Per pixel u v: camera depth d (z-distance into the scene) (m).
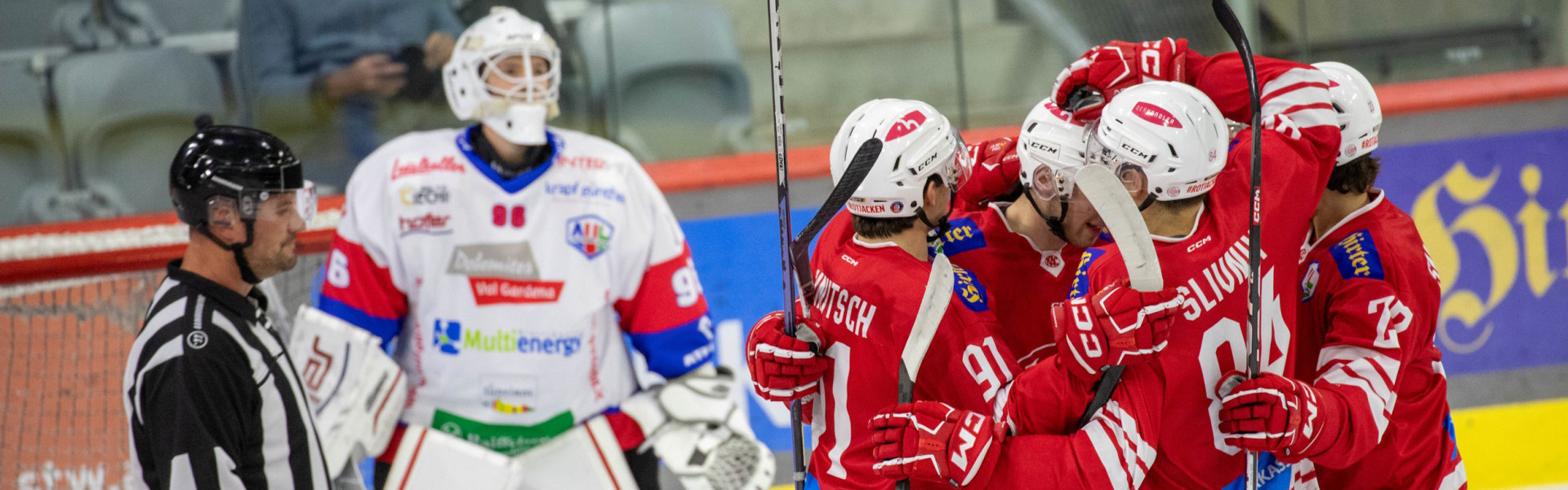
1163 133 3.48
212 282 4.29
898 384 3.56
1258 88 3.54
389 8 8.61
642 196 6.17
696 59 8.93
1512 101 8.63
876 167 3.62
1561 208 8.72
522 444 5.98
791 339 3.70
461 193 5.85
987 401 3.58
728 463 6.21
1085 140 3.75
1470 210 8.66
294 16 8.61
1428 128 8.63
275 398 4.39
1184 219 3.58
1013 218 4.20
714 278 8.41
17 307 8.00
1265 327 3.68
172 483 4.10
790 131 9.09
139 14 8.66
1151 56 4.01
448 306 5.89
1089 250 3.71
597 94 8.82
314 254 7.99
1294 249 3.79
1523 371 8.69
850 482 3.81
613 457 6.10
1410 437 4.39
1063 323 3.43
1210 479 3.71
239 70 8.71
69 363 7.98
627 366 6.31
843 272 3.76
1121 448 3.46
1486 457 8.64
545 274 5.91
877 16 9.06
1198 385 3.56
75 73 8.65
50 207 8.73
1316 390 3.62
